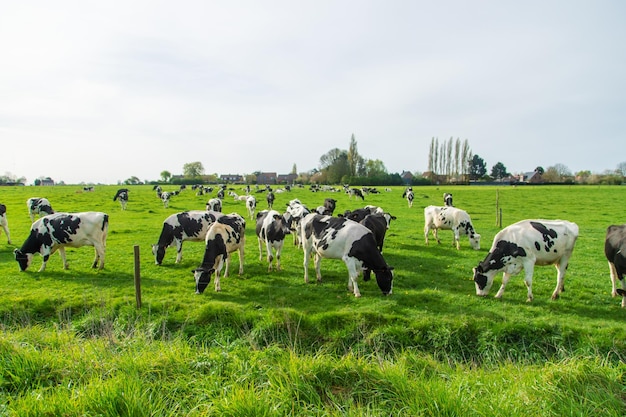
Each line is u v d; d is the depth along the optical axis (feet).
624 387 18.75
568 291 36.32
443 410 16.25
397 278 41.06
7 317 31.27
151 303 32.27
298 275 42.42
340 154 414.21
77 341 24.13
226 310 30.37
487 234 71.00
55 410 16.19
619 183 297.53
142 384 18.08
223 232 37.99
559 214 105.19
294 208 60.90
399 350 26.84
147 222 87.20
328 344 27.48
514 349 26.13
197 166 458.91
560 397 17.66
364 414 16.28
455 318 29.25
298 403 16.79
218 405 16.48
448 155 419.95
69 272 43.75
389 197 171.22
